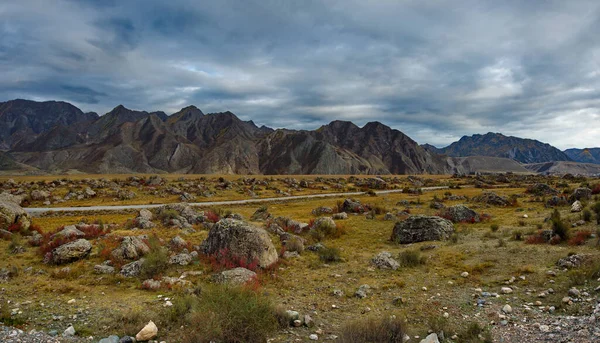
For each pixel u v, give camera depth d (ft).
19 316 38.24
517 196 206.08
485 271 56.44
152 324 33.71
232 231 68.33
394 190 384.68
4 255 73.82
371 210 157.99
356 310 42.14
